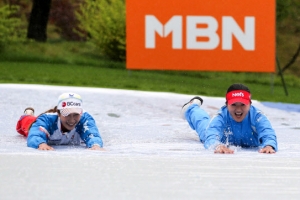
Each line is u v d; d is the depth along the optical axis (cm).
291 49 5741
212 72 5428
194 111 2125
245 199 931
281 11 5256
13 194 942
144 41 4091
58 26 5662
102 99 3111
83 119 1866
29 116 2084
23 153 1471
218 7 4084
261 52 4088
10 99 2942
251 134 1834
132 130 2303
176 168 1230
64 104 1795
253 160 1365
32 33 5478
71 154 1464
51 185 1023
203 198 934
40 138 1750
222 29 4091
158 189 1001
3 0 5541
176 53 4103
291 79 5466
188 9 4084
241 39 4088
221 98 3462
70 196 931
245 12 4069
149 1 4075
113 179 1091
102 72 4769
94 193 959
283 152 1680
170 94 3466
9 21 5272
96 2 5544
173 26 4094
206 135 1805
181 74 5297
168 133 2242
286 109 3200
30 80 3959
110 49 5434
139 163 1294
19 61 5094
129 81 4319
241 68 4094
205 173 1170
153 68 4100
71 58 5316
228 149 1623
